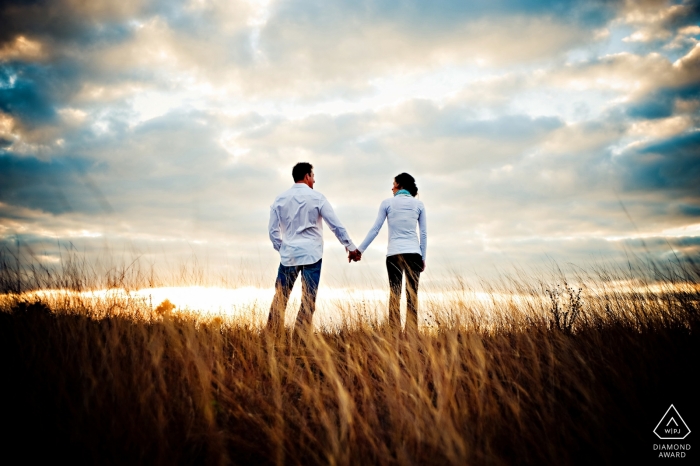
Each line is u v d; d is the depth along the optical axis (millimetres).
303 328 3719
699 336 2998
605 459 2002
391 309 4156
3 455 1974
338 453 2094
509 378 2742
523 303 4090
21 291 3561
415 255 4484
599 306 3896
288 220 4043
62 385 2354
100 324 3352
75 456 1999
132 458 1981
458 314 3910
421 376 2732
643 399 2457
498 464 1972
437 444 2076
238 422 2430
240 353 3225
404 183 4715
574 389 2648
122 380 2486
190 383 2654
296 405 2721
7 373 2463
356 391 2809
